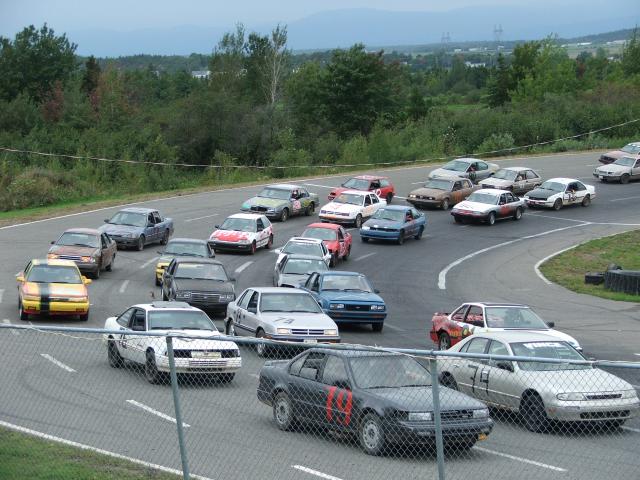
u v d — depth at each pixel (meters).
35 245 47.75
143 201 65.38
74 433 13.98
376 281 42.06
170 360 12.01
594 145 97.75
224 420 14.78
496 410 16.92
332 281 32.31
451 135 100.69
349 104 118.69
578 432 14.96
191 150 97.94
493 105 158.38
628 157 76.75
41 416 14.59
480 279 43.00
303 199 60.72
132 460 12.88
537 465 12.83
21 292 29.88
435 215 61.91
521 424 15.76
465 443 13.49
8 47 140.38
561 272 45.06
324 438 14.31
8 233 51.72
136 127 109.69
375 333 30.95
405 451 13.52
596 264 47.19
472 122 103.12
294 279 36.31
